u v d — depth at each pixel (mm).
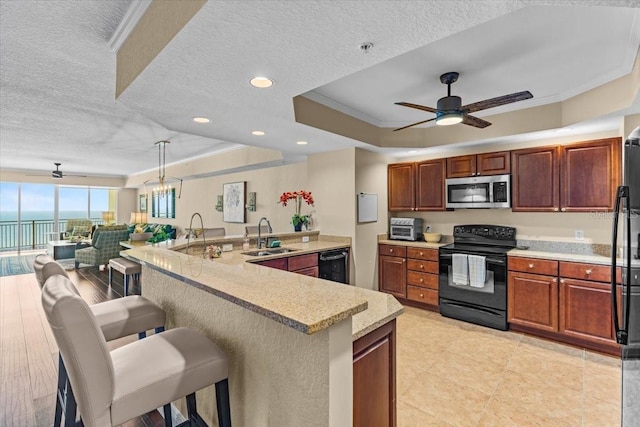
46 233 9875
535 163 3383
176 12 1458
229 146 5664
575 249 3367
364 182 4273
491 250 3545
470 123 2859
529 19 1885
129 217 11016
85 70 2412
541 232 3621
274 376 1283
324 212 4488
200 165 6629
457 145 3951
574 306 2934
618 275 2742
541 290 3117
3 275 5820
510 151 3557
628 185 1665
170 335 1502
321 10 1288
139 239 5414
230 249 3576
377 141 4016
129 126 4109
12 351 2832
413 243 4191
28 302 4219
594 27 1965
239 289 1324
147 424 1942
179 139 4938
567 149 3180
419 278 4066
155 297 2320
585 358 2738
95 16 1756
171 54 1624
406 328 3428
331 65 1769
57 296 1020
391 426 1417
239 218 6473
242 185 6406
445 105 2592
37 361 2650
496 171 3664
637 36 2053
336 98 3238
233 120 2854
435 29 1432
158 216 9516
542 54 2309
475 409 2072
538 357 2760
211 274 1608
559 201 3227
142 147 5594
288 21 1363
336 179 4316
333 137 3516
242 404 1474
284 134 3387
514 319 3275
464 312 3621
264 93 2189
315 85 2049
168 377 1205
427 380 2412
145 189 10297
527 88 2939
